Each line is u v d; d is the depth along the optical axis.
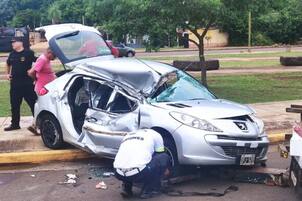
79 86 9.31
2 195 7.46
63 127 9.30
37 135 10.74
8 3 115.19
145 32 16.48
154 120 7.66
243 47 63.12
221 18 16.06
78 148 9.45
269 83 20.28
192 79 8.96
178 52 48.59
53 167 9.08
